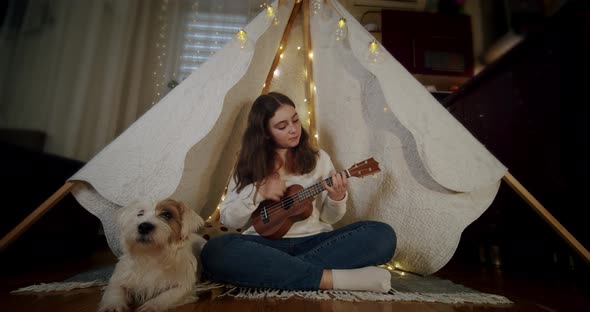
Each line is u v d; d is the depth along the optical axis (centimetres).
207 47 380
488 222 224
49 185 188
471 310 106
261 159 154
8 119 274
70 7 312
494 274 176
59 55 301
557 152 164
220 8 388
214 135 175
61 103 297
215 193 205
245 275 120
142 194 141
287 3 183
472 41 373
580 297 125
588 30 145
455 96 257
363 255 125
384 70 161
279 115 159
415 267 163
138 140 153
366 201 185
